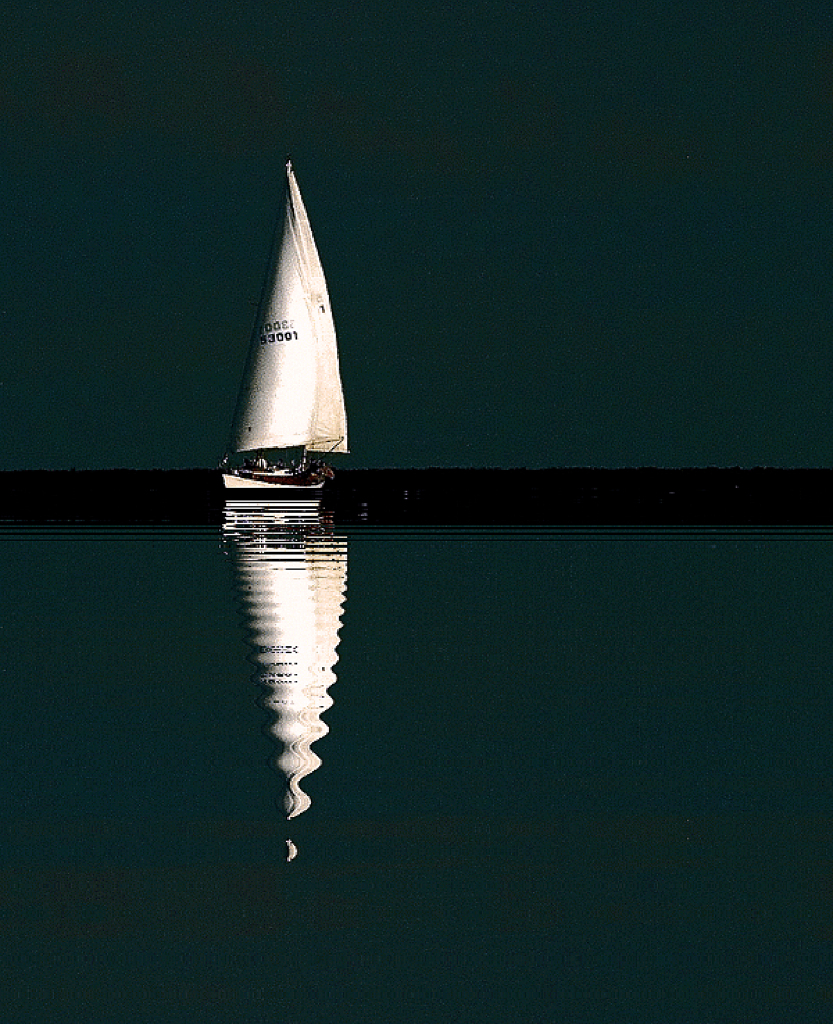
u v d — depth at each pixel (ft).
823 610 565.94
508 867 249.14
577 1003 199.72
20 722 354.95
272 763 317.01
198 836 264.93
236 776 306.35
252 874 245.45
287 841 262.26
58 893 236.43
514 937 220.43
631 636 495.41
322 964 210.79
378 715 364.38
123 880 242.17
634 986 204.74
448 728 350.84
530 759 321.52
